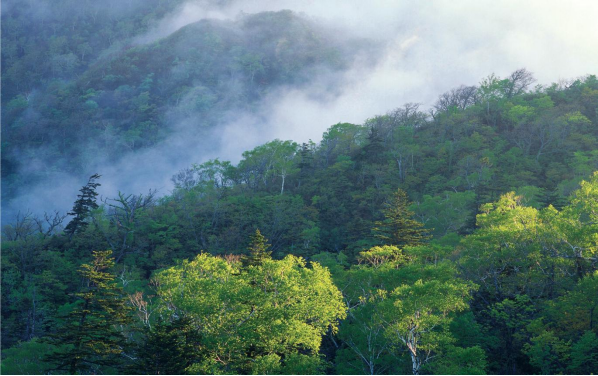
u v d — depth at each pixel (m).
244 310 51.28
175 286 55.25
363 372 50.09
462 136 152.38
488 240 63.62
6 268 90.75
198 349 49.41
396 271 61.12
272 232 110.06
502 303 55.03
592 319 51.62
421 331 49.44
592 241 58.00
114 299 53.69
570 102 172.12
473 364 45.91
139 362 47.62
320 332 55.72
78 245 104.06
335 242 106.81
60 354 46.91
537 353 48.59
